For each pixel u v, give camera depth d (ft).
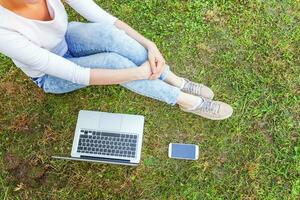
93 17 8.21
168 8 10.69
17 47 6.63
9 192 9.18
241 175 9.31
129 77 8.01
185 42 10.41
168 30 10.52
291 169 9.32
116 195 9.20
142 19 10.63
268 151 9.50
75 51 8.57
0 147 9.52
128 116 9.61
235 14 10.64
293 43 10.41
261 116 9.77
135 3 10.73
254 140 9.59
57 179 9.30
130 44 8.31
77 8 8.04
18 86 9.96
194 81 10.11
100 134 9.43
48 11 7.11
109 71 7.79
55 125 9.71
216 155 9.48
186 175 9.32
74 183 9.28
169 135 9.65
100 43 8.31
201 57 10.31
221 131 9.66
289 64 10.20
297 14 10.63
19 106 9.84
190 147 9.44
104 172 9.34
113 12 10.69
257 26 10.55
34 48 6.86
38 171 9.29
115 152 9.32
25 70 8.00
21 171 9.33
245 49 10.34
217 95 9.98
